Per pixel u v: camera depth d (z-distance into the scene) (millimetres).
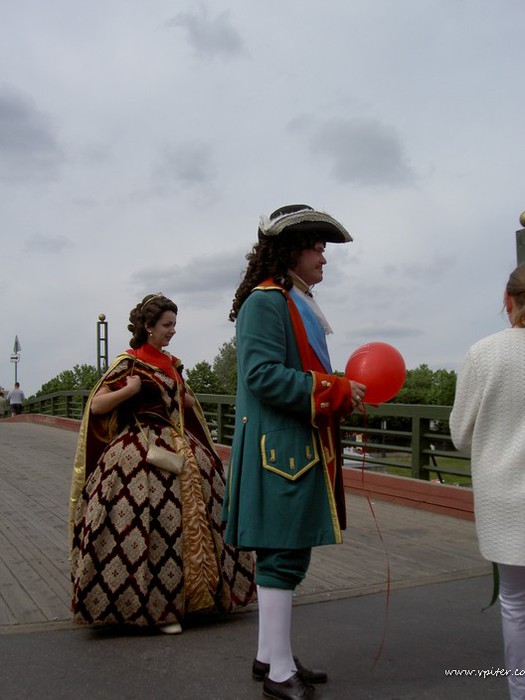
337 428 2936
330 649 3381
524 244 4996
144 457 3660
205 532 3695
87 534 3521
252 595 3910
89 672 3092
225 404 11180
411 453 7535
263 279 2947
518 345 2350
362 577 4668
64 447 12789
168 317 3947
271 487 2770
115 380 3797
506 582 2402
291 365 2854
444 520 6613
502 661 3230
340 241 3090
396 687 2945
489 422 2361
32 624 3699
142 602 3486
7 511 6723
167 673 3082
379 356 2875
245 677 3035
